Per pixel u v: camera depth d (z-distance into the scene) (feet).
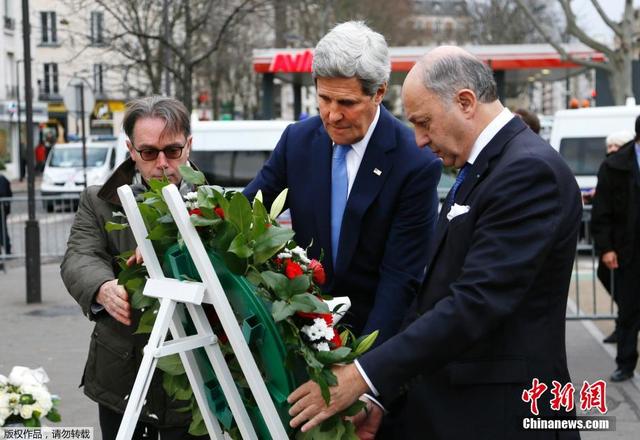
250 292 8.34
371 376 8.66
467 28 193.47
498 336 9.00
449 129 9.25
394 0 176.45
